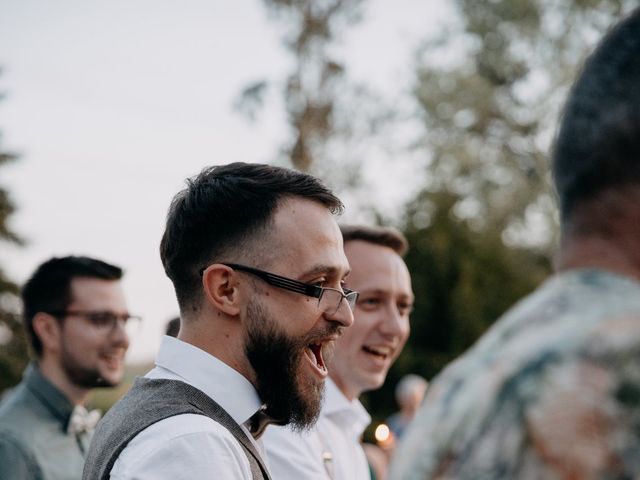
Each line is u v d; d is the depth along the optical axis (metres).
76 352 3.11
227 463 1.54
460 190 19.11
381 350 2.79
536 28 19.30
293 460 2.23
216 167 1.86
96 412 3.27
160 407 1.62
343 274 1.80
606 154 0.80
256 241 1.73
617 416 0.69
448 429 0.79
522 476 0.71
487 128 19.77
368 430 12.22
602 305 0.76
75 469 3.04
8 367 20.80
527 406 0.72
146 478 1.49
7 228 21.11
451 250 13.66
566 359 0.73
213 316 1.74
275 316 1.71
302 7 17.12
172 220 1.80
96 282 3.17
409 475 0.80
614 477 0.68
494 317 13.59
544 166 19.08
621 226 0.80
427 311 13.32
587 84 0.82
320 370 1.78
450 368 0.87
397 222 14.20
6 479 2.83
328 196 1.82
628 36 0.82
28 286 3.19
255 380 1.72
